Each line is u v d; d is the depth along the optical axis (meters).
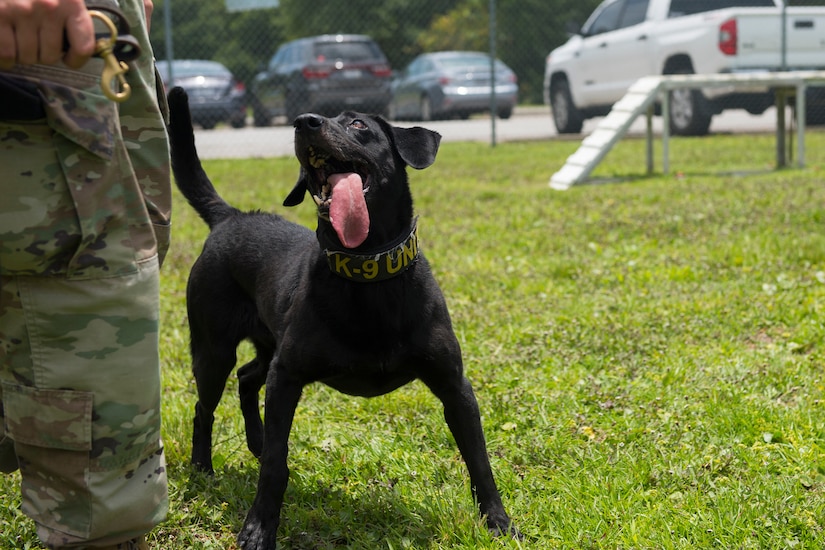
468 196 9.66
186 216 8.91
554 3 27.89
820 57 14.13
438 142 3.07
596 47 15.87
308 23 27.61
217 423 3.71
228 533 2.85
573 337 4.59
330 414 3.80
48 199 1.87
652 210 8.14
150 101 2.13
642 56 14.78
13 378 1.98
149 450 2.08
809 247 6.15
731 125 18.36
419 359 2.75
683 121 15.25
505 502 2.95
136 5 2.04
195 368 3.35
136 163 2.14
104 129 1.90
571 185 10.17
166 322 5.20
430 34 28.88
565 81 17.02
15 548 2.72
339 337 2.70
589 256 6.51
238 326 3.28
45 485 2.02
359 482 3.15
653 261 6.26
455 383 2.80
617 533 2.67
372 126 2.93
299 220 8.17
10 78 1.78
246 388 3.49
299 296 2.80
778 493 2.86
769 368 4.02
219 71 17.86
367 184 2.83
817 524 2.69
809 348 4.41
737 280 5.61
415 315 2.73
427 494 2.97
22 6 1.64
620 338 4.56
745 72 13.88
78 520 2.01
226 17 26.28
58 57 1.73
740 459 3.16
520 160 13.23
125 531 2.06
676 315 4.91
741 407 3.57
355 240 2.63
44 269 1.90
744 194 8.78
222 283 3.28
